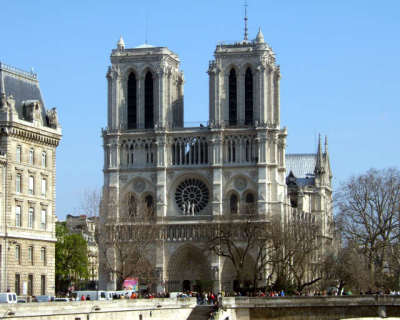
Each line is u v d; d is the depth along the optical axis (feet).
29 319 410.11
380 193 652.07
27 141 586.04
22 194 577.43
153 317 526.98
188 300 570.87
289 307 567.18
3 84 587.68
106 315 475.31
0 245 551.59
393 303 544.62
